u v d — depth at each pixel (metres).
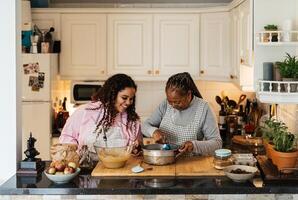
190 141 3.04
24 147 4.77
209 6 5.30
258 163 2.87
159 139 3.17
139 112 5.46
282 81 2.96
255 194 2.48
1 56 2.78
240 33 4.02
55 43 5.04
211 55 4.96
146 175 2.66
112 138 3.04
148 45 5.09
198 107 3.29
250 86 3.61
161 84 5.46
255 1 3.22
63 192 2.46
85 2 5.34
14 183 2.57
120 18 5.07
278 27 3.20
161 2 5.32
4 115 2.79
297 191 2.47
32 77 4.77
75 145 2.77
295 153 2.67
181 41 5.07
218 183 2.55
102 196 2.50
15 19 2.78
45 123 4.80
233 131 4.97
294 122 3.39
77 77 5.14
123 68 5.12
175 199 2.49
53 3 5.35
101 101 3.03
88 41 5.10
